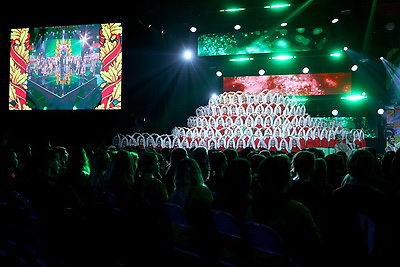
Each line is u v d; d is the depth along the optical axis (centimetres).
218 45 1862
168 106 1909
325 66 1984
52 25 1731
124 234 434
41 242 469
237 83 2033
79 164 525
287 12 1720
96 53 1694
